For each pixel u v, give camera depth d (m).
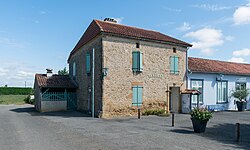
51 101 20.00
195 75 20.09
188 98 18.55
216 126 12.12
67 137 8.98
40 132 10.08
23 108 24.31
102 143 7.96
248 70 24.66
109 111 15.79
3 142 8.22
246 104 22.30
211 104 20.70
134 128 11.16
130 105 16.66
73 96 21.39
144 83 17.39
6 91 49.78
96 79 16.72
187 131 10.49
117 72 16.27
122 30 17.62
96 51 16.88
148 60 17.67
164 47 18.58
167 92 18.48
